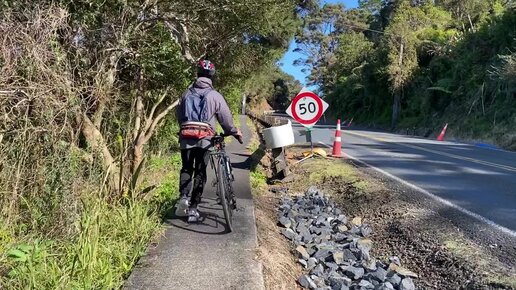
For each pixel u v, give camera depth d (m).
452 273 4.85
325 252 5.61
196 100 5.21
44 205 4.57
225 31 9.28
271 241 5.52
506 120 26.12
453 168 11.47
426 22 44.62
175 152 11.16
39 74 4.48
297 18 17.69
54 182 4.62
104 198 5.23
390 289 4.59
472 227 6.07
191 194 5.50
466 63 33.59
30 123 4.45
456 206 7.18
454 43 37.47
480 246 5.38
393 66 42.09
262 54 12.19
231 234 5.20
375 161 12.70
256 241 5.00
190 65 7.88
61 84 4.63
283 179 9.79
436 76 38.66
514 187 8.76
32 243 4.18
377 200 7.83
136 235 4.81
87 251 3.88
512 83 26.66
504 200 7.60
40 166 4.58
